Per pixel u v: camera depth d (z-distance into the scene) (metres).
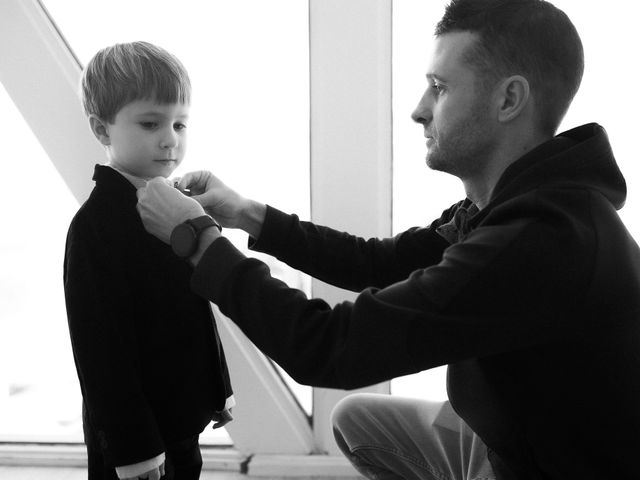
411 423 1.27
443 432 1.22
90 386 1.08
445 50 0.96
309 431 1.83
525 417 0.88
